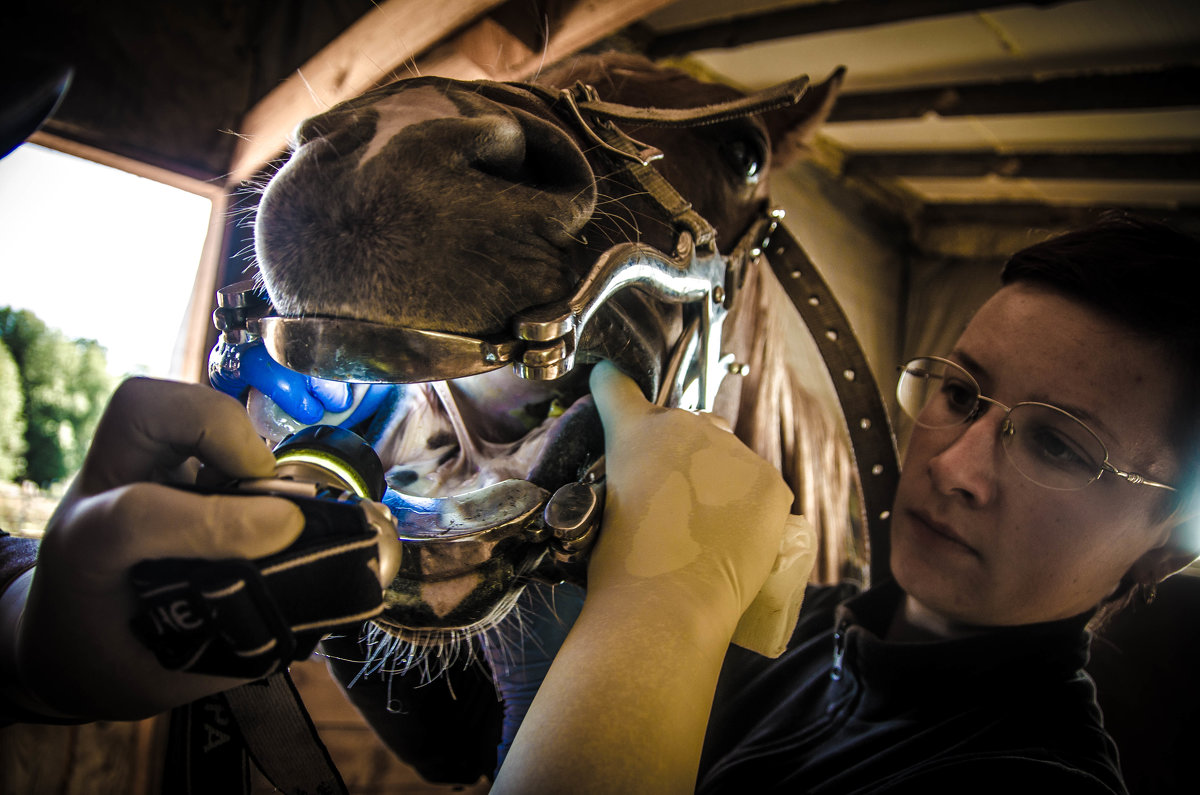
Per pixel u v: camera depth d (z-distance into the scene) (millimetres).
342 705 2043
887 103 3680
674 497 460
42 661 310
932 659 764
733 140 875
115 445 321
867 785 710
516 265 426
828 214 4586
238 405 340
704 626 409
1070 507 710
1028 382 742
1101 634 1313
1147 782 1167
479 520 445
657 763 354
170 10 1989
